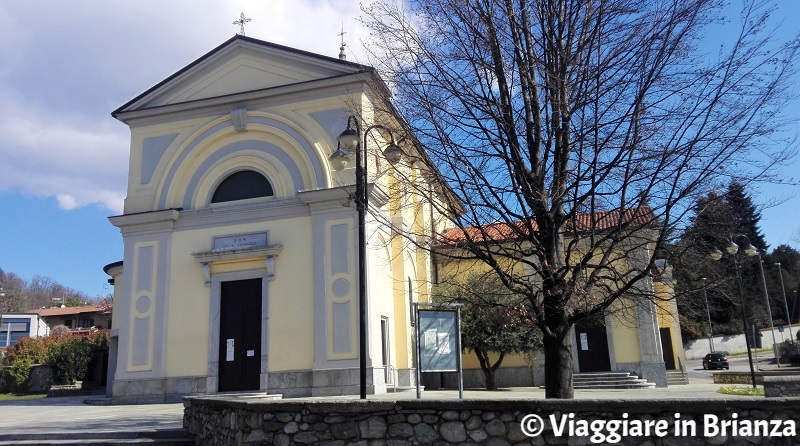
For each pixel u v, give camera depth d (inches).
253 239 755.4
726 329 2171.5
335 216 726.5
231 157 797.9
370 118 454.3
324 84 772.6
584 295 343.9
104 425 472.1
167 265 772.0
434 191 364.8
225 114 808.3
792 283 2497.5
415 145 356.8
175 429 426.9
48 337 1502.2
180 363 741.9
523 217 353.4
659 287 466.6
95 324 2773.1
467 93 354.6
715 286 390.9
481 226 354.6
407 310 856.9
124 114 832.9
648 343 867.4
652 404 259.1
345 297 702.5
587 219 390.9
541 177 348.8
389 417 288.8
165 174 806.5
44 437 414.0
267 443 305.1
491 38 351.9
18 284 3983.8
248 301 751.7
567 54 342.6
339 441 292.0
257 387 722.2
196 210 780.6
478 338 832.3
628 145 330.6
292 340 713.0
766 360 1836.9
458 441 277.0
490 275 483.2
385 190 724.7
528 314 378.0
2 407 750.5
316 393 679.7
